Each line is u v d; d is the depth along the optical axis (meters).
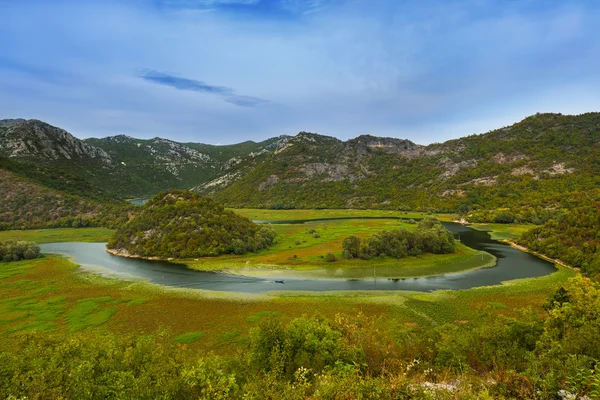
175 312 57.06
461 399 12.99
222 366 21.97
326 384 14.45
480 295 62.06
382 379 15.09
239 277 80.56
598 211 89.88
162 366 19.84
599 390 12.68
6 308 60.06
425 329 40.56
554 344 20.36
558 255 87.12
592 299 28.23
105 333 49.19
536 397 14.23
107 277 81.44
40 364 19.67
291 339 24.31
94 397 17.34
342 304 58.97
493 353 23.17
